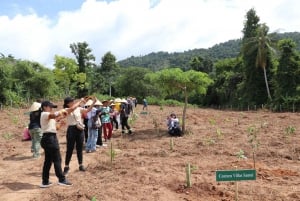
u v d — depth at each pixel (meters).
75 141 9.89
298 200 7.84
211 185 8.66
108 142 15.84
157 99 60.41
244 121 25.08
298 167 11.04
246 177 7.03
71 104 9.60
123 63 193.38
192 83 18.92
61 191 8.12
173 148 13.96
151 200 7.57
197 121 24.83
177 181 8.93
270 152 12.91
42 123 8.54
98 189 8.12
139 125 22.14
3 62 41.25
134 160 11.48
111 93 81.06
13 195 8.18
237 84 57.09
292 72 42.84
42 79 49.94
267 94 50.12
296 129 19.12
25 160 12.25
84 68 73.88
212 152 13.12
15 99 41.38
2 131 19.77
